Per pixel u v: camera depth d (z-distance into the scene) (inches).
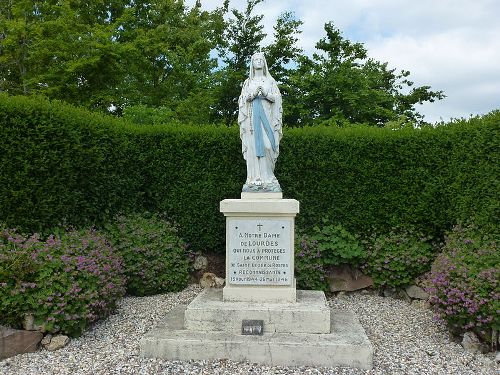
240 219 242.4
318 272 328.8
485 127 296.5
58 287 228.4
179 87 708.7
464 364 208.4
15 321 221.6
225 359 207.3
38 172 279.3
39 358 209.9
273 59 769.6
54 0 653.3
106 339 236.2
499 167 285.4
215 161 359.9
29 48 613.9
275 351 205.5
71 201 302.2
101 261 269.7
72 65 565.6
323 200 352.5
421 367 203.6
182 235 361.4
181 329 227.0
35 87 617.9
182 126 369.1
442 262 262.1
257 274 241.3
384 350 225.5
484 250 253.4
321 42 743.7
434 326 266.7
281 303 236.1
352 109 691.4
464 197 312.2
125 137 352.8
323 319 221.3
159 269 326.6
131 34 690.2
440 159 337.1
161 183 362.3
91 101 605.0
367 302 323.6
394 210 345.1
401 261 325.1
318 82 694.5
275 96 253.6
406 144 344.2
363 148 349.7
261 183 250.4
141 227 335.3
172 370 196.5
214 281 347.3
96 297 247.6
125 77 697.6
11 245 244.8
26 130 274.5
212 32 768.3
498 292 219.5
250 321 220.2
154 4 750.5
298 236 339.9
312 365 203.9
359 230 350.6
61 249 253.0
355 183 350.0
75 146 298.8
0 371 195.9
